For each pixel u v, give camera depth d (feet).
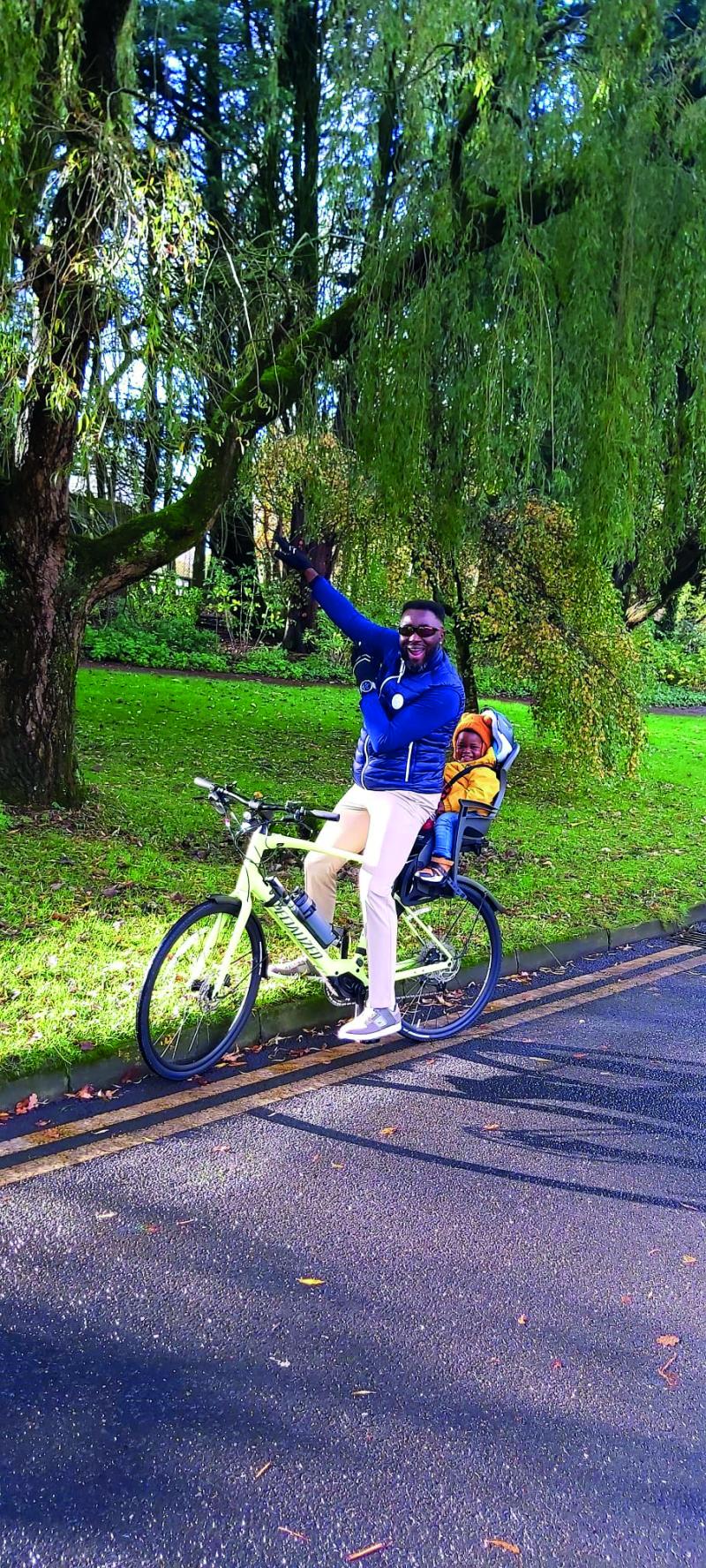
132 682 54.49
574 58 23.62
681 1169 12.74
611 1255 10.82
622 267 23.30
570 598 35.42
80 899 20.44
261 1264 10.32
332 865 14.96
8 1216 10.90
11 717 25.77
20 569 24.79
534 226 24.02
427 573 35.42
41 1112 13.20
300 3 45.19
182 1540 7.11
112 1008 15.26
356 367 25.99
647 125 22.86
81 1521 7.20
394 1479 7.72
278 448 33.86
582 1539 7.29
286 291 24.21
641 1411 8.57
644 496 26.53
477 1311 9.78
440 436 26.35
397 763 14.37
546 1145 13.17
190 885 22.25
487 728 17.17
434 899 16.34
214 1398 8.46
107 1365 8.79
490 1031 17.24
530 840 30.58
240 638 71.67
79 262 17.94
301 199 45.93
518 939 20.98
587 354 24.21
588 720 35.50
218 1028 14.97
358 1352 9.12
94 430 20.72
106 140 17.99
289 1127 13.29
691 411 25.05
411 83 24.75
